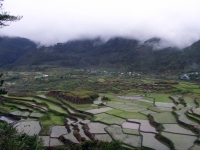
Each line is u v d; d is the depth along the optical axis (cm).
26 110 7669
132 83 13262
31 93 10281
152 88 11625
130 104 7931
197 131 4706
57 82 14462
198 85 11919
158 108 7200
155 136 4659
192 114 5922
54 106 7856
